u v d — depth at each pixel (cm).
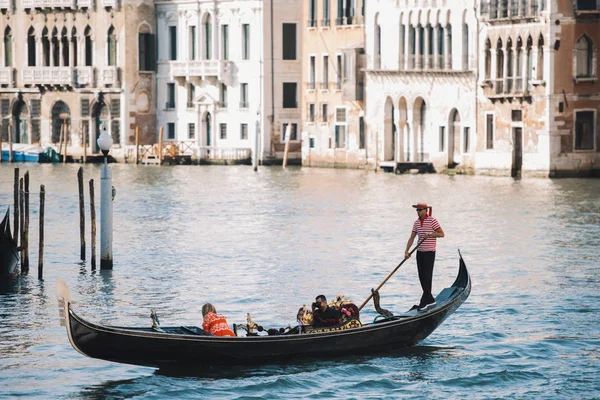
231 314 4672
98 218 7662
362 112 11819
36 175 11425
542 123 9825
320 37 12338
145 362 3766
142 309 4766
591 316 4594
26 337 4309
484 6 10300
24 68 14112
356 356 4003
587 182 9488
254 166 11862
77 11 13788
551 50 9706
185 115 13425
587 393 3734
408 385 3784
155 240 6631
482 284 5206
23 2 14100
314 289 5153
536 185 9344
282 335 3881
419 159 11250
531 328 4409
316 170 11912
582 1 9744
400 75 11269
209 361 3819
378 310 4112
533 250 6125
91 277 5419
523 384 3809
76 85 13762
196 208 8288
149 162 13188
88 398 3666
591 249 6141
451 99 10756
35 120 14162
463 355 4066
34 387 3756
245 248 6316
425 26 10988
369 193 9131
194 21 13262
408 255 4175
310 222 7425
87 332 3659
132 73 13525
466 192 8962
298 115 12812
